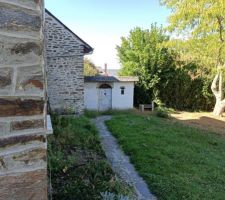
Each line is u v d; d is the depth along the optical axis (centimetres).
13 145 174
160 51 2395
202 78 2466
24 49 170
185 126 1686
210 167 926
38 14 171
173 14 1941
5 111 171
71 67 1739
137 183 752
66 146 954
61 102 1733
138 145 1087
